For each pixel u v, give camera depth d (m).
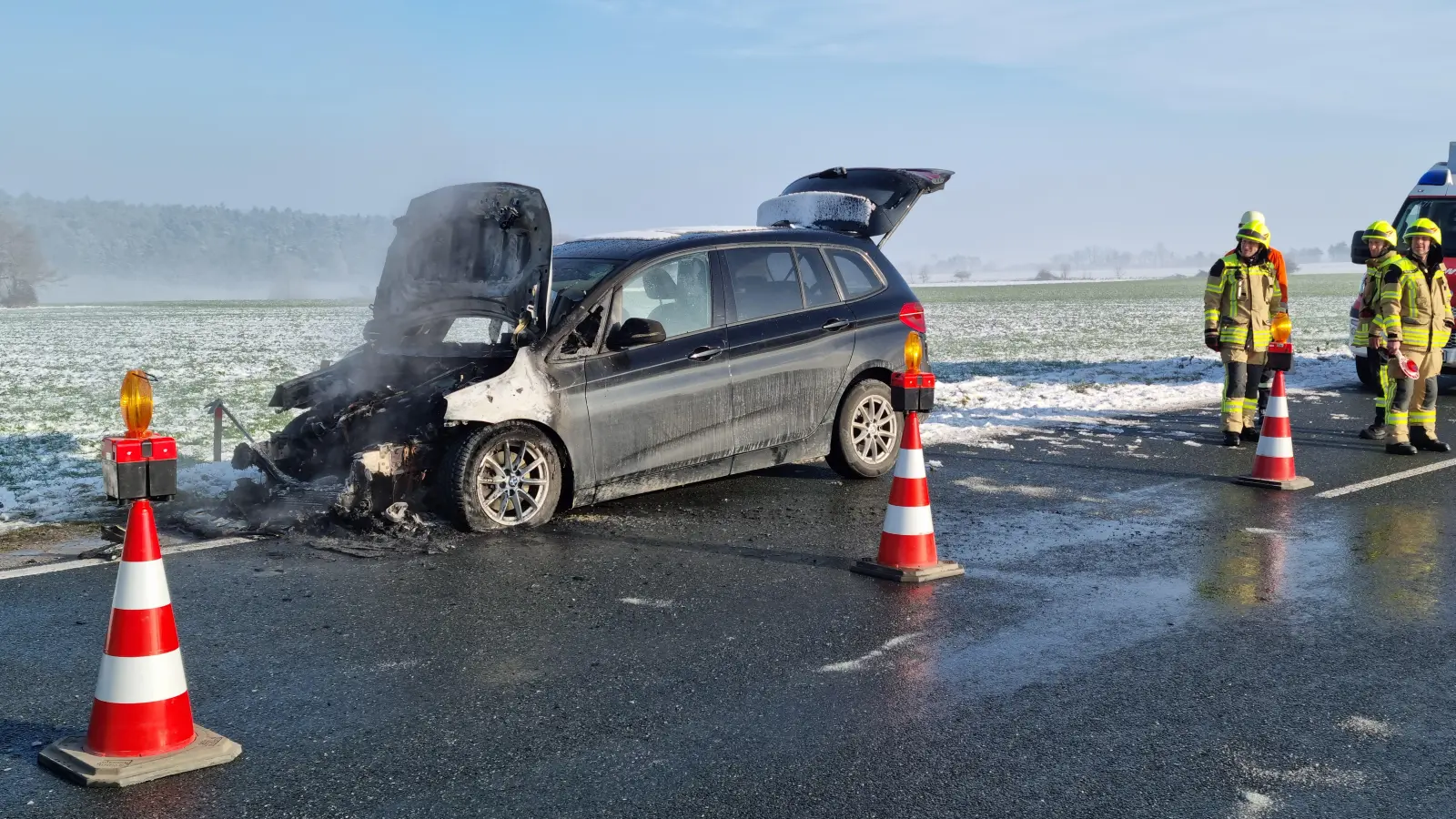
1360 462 9.91
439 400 6.94
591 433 7.38
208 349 26.62
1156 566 6.46
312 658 4.91
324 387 8.41
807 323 8.44
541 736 4.10
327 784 3.71
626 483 7.63
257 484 7.62
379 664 4.84
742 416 8.07
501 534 7.09
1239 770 3.83
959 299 70.75
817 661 4.89
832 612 5.58
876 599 5.81
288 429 8.10
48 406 14.47
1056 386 15.77
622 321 7.57
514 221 7.46
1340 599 5.83
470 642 5.13
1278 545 6.96
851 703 4.41
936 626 5.37
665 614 5.54
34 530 7.25
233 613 5.52
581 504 7.54
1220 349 10.81
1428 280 10.34
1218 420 12.56
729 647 5.07
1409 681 4.66
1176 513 7.86
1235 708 4.37
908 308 9.00
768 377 8.17
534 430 7.22
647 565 6.43
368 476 6.91
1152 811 3.54
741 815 3.51
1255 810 3.55
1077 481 8.98
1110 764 3.87
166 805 3.56
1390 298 10.27
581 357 7.36
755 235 8.42
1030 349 25.27
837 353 8.55
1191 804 3.59
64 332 35.75
